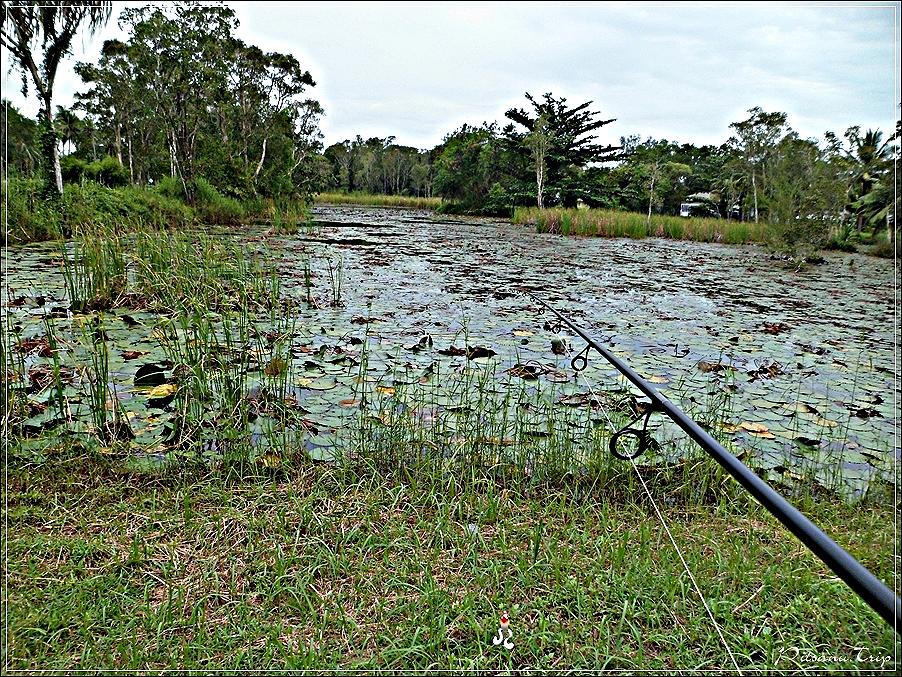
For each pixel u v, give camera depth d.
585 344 5.18
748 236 22.77
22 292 5.98
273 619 1.75
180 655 1.58
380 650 1.65
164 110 19.09
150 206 13.59
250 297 5.88
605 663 1.63
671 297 8.34
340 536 2.14
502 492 2.60
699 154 48.66
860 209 23.16
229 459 2.65
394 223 23.70
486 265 10.96
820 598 1.96
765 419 3.73
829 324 7.03
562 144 35.38
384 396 3.57
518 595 1.91
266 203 19.91
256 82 23.20
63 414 2.98
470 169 38.22
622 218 23.91
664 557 2.09
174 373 3.61
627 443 3.05
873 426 3.74
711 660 1.68
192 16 18.88
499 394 3.77
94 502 2.29
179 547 2.05
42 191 11.26
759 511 2.59
